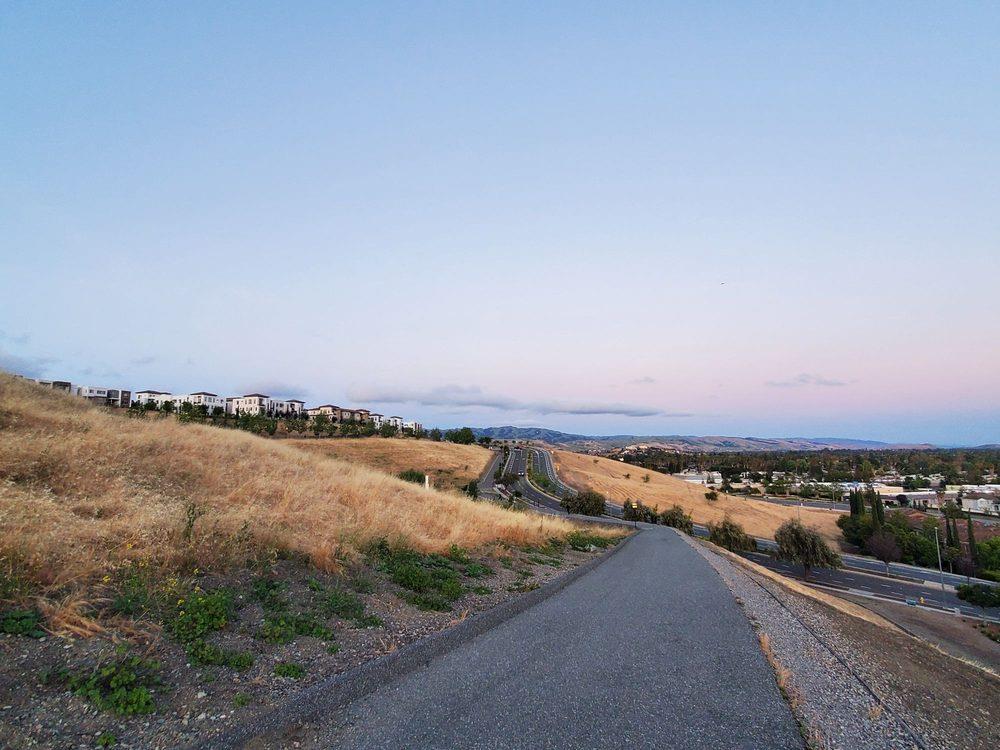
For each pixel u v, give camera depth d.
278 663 4.89
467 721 4.31
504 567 11.62
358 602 6.91
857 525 92.69
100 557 5.74
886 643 10.67
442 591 8.41
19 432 10.41
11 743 3.15
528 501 75.50
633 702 4.98
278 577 6.93
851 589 56.19
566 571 12.69
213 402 134.88
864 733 5.02
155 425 15.88
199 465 11.62
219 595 5.64
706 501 111.62
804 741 4.54
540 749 3.94
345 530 9.56
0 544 5.17
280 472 13.76
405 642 6.00
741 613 9.52
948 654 12.56
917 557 80.69
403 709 4.44
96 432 11.90
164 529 6.85
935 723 5.96
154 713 3.78
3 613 4.43
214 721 3.83
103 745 3.35
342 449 86.69
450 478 82.38
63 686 3.79
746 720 4.80
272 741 3.76
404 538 10.52
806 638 8.65
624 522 51.41
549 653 6.23
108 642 4.46
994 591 54.28
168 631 4.92
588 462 149.62
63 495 7.57
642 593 10.75
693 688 5.48
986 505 125.94
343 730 4.01
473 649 6.15
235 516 8.10
